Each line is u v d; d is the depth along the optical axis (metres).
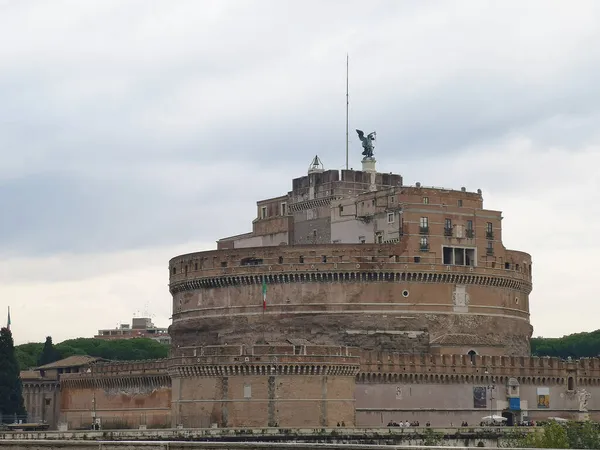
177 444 141.62
